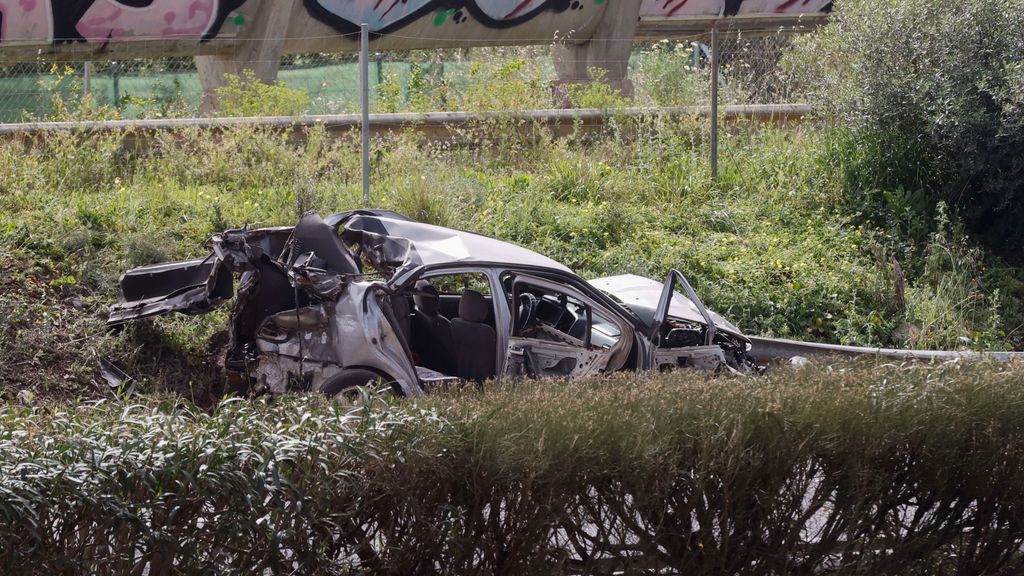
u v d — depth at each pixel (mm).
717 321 18500
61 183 24781
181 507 7551
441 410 8805
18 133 26672
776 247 26984
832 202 30078
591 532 9125
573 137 33469
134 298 18031
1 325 17500
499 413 8852
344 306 15211
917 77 29266
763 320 23391
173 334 18750
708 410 9352
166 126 29109
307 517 7824
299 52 39188
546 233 25953
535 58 48938
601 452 8805
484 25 41938
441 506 8477
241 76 36875
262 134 29141
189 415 8695
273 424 8320
